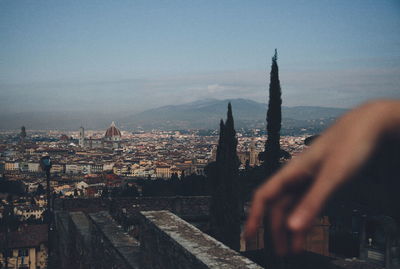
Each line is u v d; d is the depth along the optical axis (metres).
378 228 9.98
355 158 0.29
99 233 8.03
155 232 4.82
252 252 14.07
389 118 0.29
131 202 18.98
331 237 13.42
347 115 0.31
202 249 3.86
